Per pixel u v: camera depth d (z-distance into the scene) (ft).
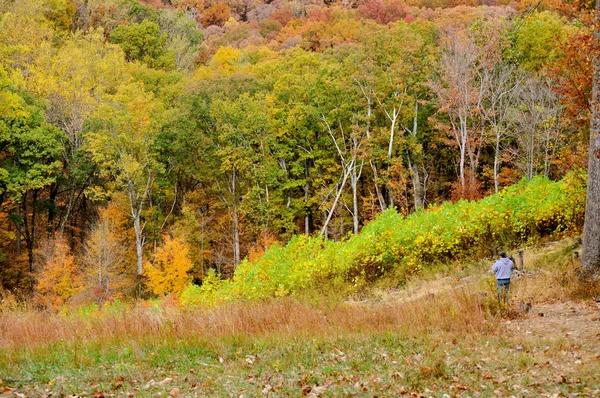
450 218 72.69
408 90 135.33
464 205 75.87
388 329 40.91
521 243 68.69
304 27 268.82
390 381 27.53
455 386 26.13
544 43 118.93
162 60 229.66
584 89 57.67
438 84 125.39
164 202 165.17
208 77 166.71
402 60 131.54
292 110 133.69
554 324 38.93
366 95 130.52
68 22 223.10
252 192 130.21
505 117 113.60
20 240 144.97
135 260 132.16
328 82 131.23
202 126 138.21
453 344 35.53
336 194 135.33
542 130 112.88
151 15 271.49
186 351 35.88
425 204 141.79
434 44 144.66
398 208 144.25
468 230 70.54
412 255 71.92
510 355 31.37
